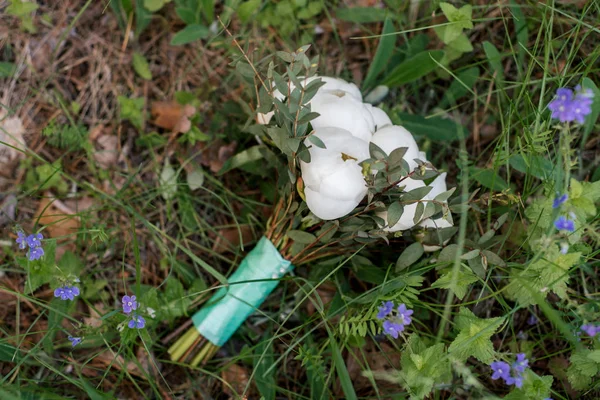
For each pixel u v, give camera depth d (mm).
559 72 1140
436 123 1160
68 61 1202
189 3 1188
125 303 1016
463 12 1108
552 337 1112
